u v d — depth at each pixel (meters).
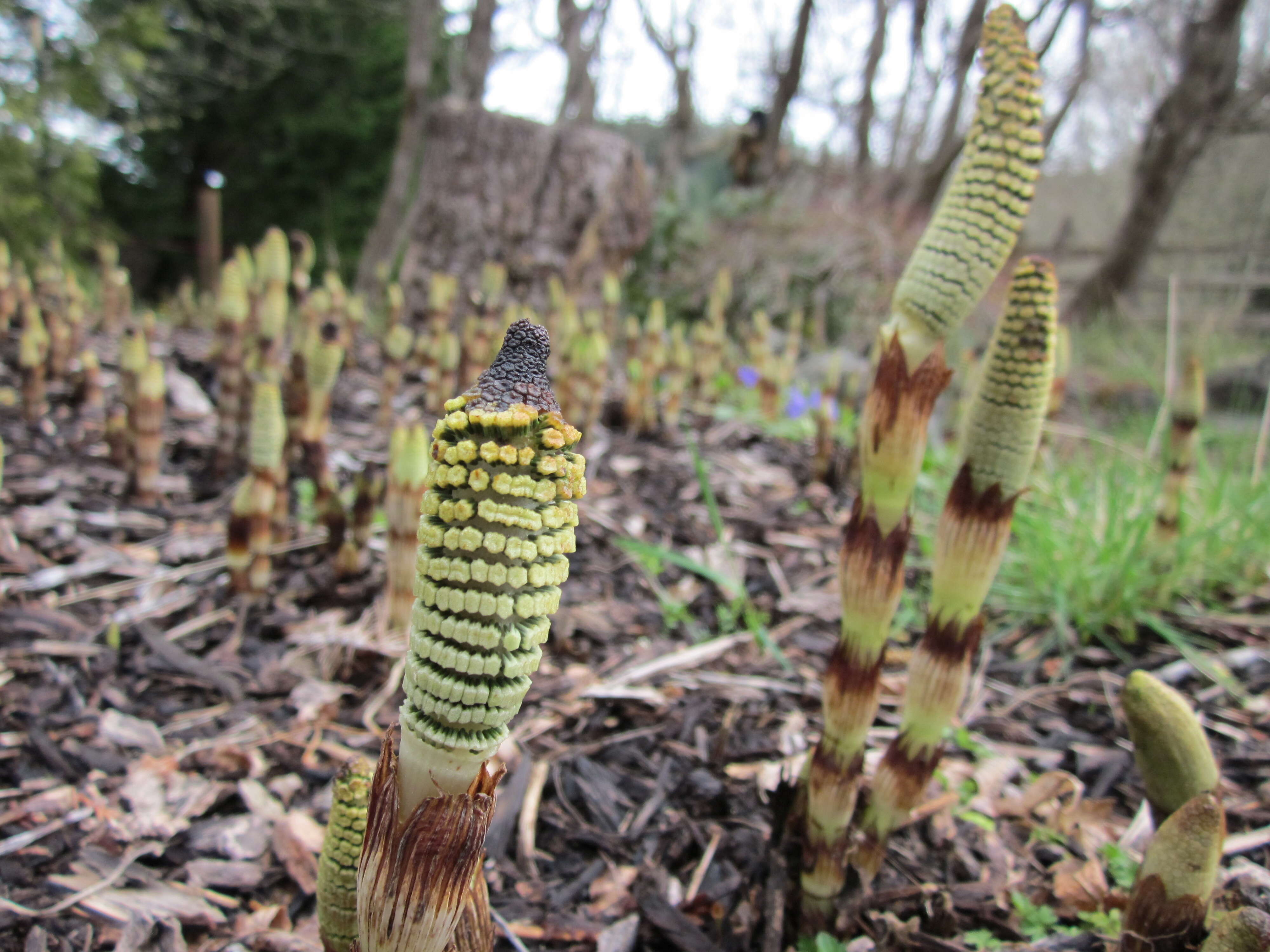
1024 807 2.13
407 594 2.45
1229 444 4.39
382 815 0.89
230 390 3.42
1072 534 3.19
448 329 4.32
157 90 10.55
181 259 16.77
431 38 9.17
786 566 3.38
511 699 0.82
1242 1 9.18
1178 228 13.73
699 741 2.29
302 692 2.36
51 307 4.34
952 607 1.51
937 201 11.47
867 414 1.36
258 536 2.65
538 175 6.13
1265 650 2.86
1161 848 1.25
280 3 12.95
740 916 1.71
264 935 1.66
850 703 1.48
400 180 9.27
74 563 2.83
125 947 1.59
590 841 1.93
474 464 0.77
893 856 1.92
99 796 1.96
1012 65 1.25
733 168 11.23
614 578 3.15
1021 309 1.33
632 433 4.48
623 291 9.25
